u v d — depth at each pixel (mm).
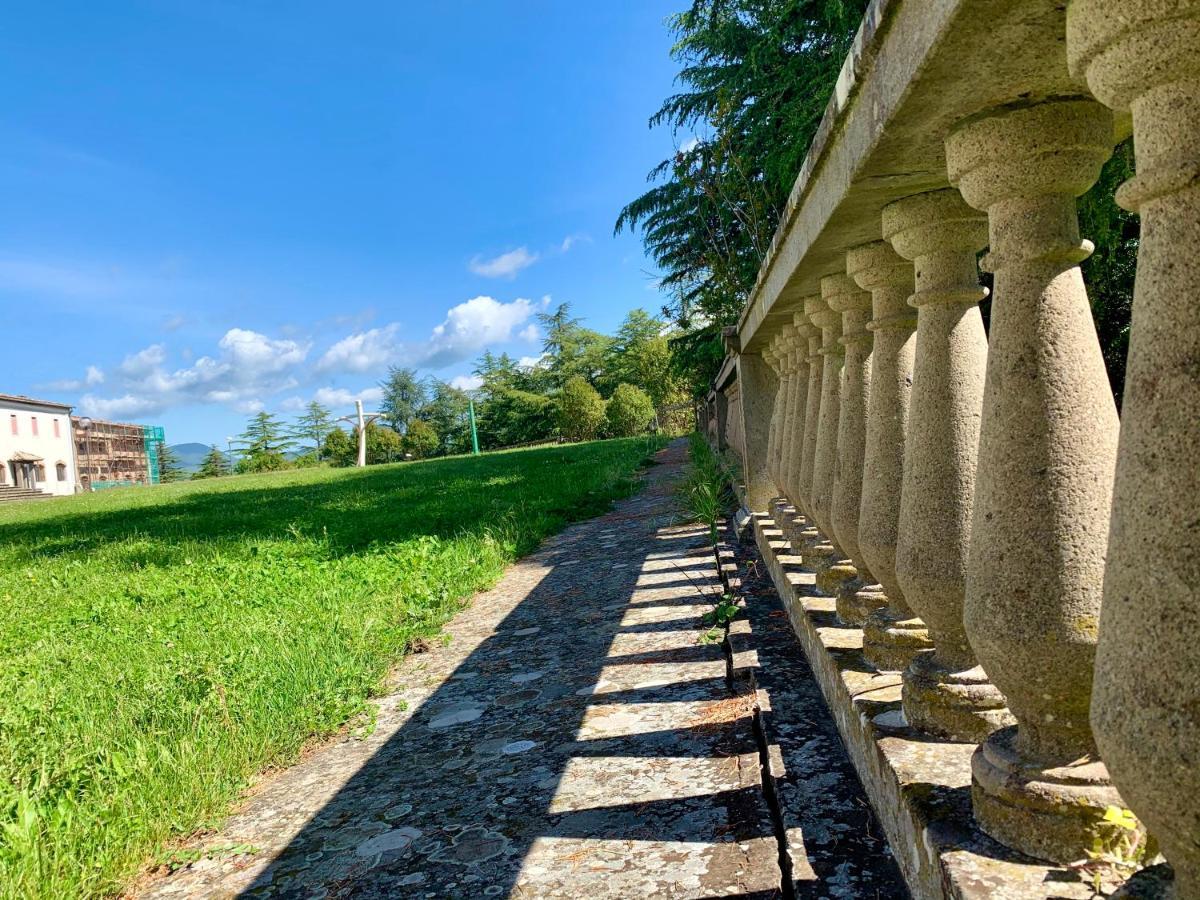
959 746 1987
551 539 9375
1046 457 1494
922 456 2051
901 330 2521
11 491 48094
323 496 20531
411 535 10594
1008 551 1518
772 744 2787
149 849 2846
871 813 2277
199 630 5910
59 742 3609
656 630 4887
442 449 77625
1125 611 1056
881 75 1708
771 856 2344
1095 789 1478
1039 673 1498
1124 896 1255
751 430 7199
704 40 12836
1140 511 1043
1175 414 1015
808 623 3369
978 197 1611
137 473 84062
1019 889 1421
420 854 2645
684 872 2322
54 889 2459
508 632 5391
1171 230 1036
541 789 2982
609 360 67062
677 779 2900
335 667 4551
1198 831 1001
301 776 3451
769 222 11906
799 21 9875
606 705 3748
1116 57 1080
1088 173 1538
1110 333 4438
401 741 3688
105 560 11188
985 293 2068
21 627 6941
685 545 7738
